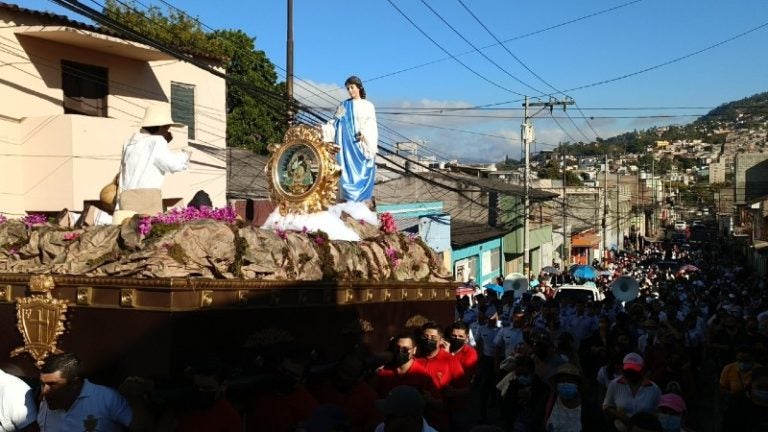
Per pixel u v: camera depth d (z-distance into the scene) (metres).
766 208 51.03
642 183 99.62
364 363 7.70
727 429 9.25
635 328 17.28
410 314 9.45
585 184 78.38
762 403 8.98
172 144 21.22
